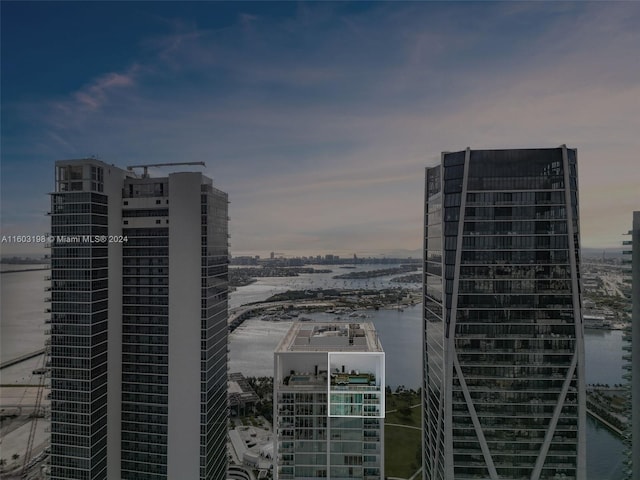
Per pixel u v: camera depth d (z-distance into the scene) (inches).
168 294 4581.7
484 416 3836.1
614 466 4653.1
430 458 4436.5
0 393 6387.8
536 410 3794.3
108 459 4503.0
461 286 3875.5
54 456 4350.4
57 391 4352.9
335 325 4712.1
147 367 4640.8
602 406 4758.9
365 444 3703.3
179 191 4532.5
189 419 4443.9
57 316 4357.8
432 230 4338.1
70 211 4345.5
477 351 3848.4
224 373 5014.8
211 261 4586.6
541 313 3799.2
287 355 3880.4
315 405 3747.5
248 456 5684.1
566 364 3779.5
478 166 3868.1
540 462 3774.6
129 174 4891.7
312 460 3720.5
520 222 3828.7
